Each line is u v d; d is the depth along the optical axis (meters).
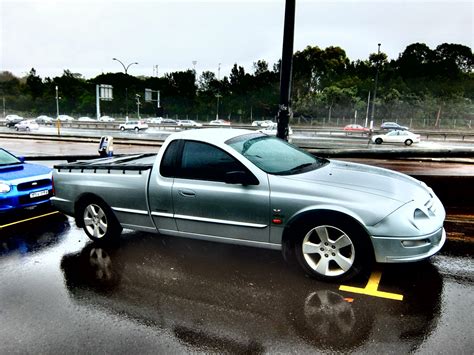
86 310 3.62
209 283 4.12
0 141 29.91
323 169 4.53
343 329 3.19
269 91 97.12
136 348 3.02
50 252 5.18
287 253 4.18
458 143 33.56
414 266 4.38
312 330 3.19
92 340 3.14
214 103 101.25
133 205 5.00
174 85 112.38
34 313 3.58
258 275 4.27
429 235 3.74
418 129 63.66
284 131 7.82
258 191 4.16
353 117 78.81
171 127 62.25
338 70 99.06
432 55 102.94
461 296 3.69
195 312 3.54
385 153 8.55
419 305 3.54
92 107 111.44
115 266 4.64
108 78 118.75
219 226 4.44
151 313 3.54
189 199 4.54
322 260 4.01
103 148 12.16
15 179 6.76
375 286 3.91
